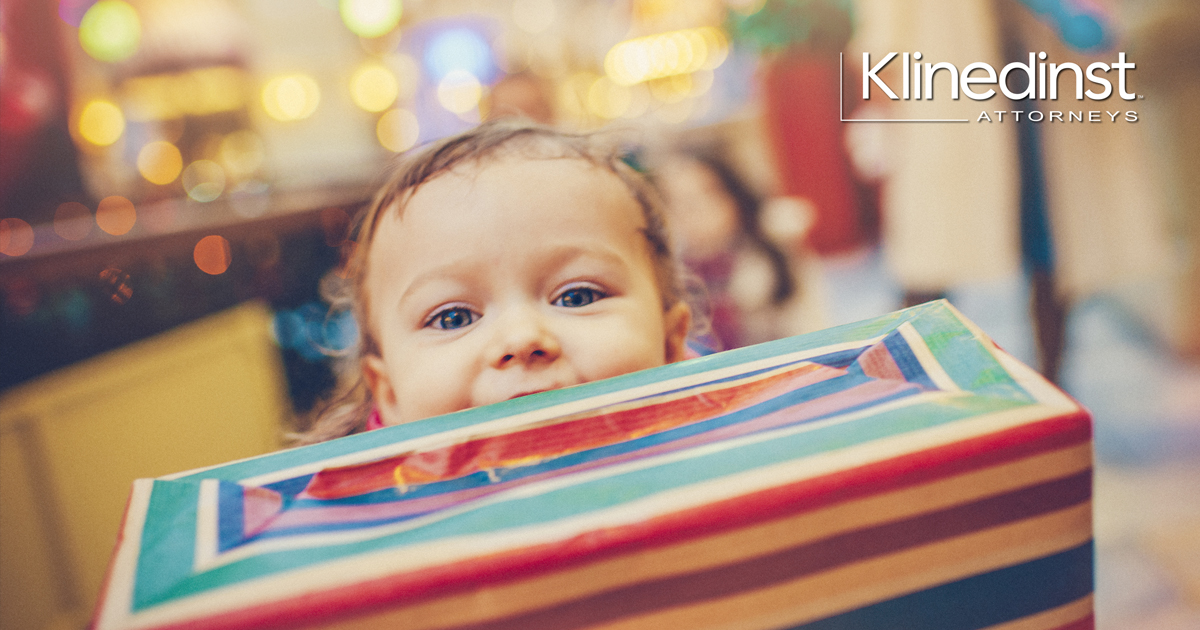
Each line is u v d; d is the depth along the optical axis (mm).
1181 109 2271
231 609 244
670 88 4590
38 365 1193
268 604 244
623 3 4816
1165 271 2309
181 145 3908
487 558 247
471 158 525
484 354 448
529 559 246
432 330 477
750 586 258
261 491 317
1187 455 1727
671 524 251
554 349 445
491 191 488
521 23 4789
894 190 1787
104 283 1296
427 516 285
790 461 269
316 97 4172
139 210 2504
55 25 2543
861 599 264
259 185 2602
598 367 454
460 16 4531
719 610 257
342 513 299
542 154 530
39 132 2475
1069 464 276
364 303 613
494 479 306
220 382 1525
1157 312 2355
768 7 2709
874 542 264
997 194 1624
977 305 2783
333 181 2322
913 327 363
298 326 1650
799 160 3559
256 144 4105
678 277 659
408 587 244
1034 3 1522
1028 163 1630
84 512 1248
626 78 4703
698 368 367
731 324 2174
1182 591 1305
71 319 1258
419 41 4461
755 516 255
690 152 2543
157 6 3738
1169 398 2010
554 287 478
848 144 3520
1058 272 1685
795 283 2252
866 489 260
